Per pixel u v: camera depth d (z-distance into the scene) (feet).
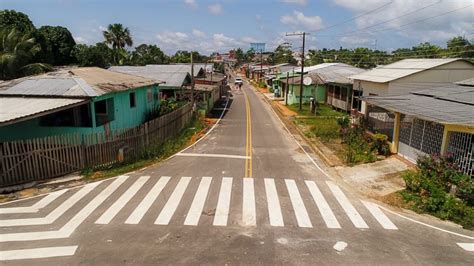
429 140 46.75
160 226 30.53
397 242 28.81
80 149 45.06
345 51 269.85
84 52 151.74
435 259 26.21
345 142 65.98
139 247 26.84
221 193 39.11
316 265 24.86
